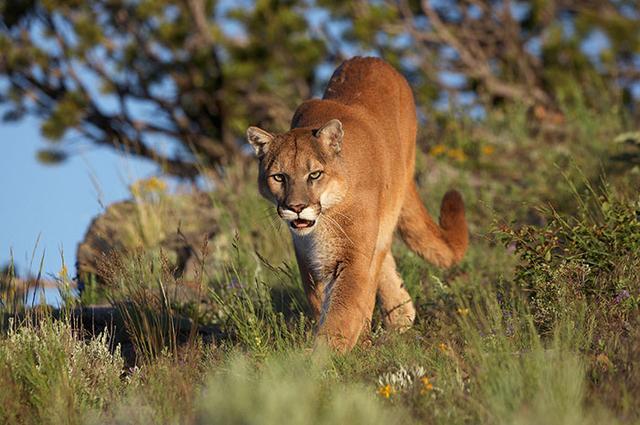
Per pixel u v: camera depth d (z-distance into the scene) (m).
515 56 26.78
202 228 16.55
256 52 25.19
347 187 9.95
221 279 13.45
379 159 10.48
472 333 8.43
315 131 10.16
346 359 9.01
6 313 10.97
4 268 11.87
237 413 6.92
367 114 10.87
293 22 24.95
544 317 9.30
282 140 10.17
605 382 7.64
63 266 10.51
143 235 16.05
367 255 10.05
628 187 13.15
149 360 9.84
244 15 25.50
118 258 11.16
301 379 7.69
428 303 11.18
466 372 8.23
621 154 13.74
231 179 18.41
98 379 9.34
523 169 18.34
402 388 8.05
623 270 9.54
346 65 11.64
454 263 11.90
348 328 9.62
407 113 11.73
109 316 11.51
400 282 11.28
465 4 27.86
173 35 25.39
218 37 25.45
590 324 8.86
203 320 11.78
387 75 11.55
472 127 21.61
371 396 7.63
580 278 9.51
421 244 11.84
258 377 8.18
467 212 16.27
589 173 15.41
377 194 10.27
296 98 25.22
